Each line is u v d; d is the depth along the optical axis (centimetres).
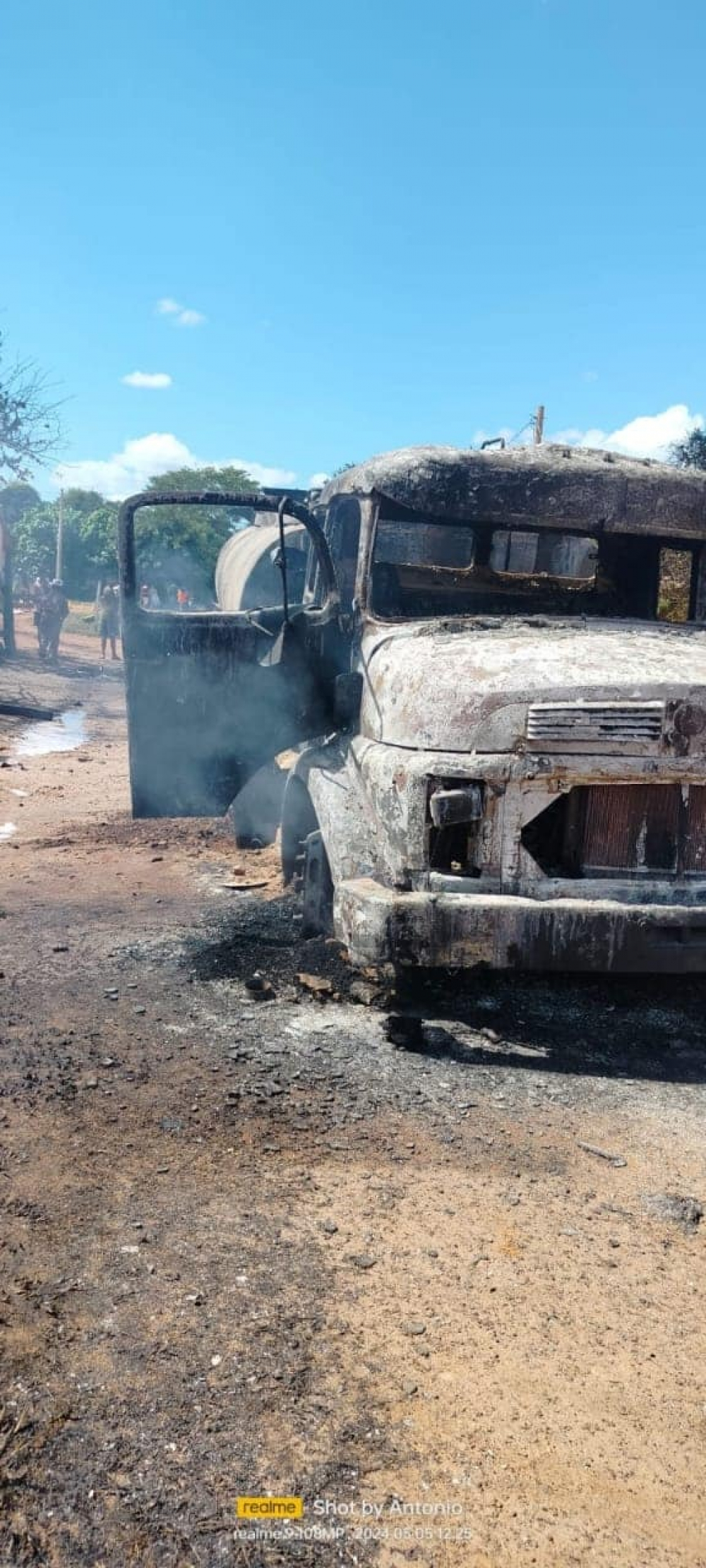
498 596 545
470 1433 224
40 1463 209
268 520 1055
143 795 562
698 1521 207
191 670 555
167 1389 229
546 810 397
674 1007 479
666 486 523
